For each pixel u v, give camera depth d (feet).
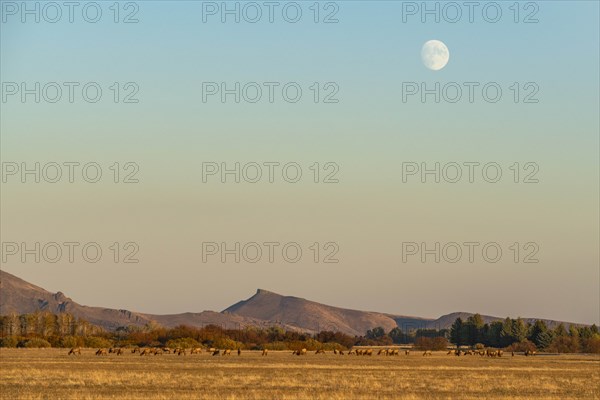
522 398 207.10
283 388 236.63
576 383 277.03
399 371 348.79
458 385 258.57
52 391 217.36
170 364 399.24
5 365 370.12
